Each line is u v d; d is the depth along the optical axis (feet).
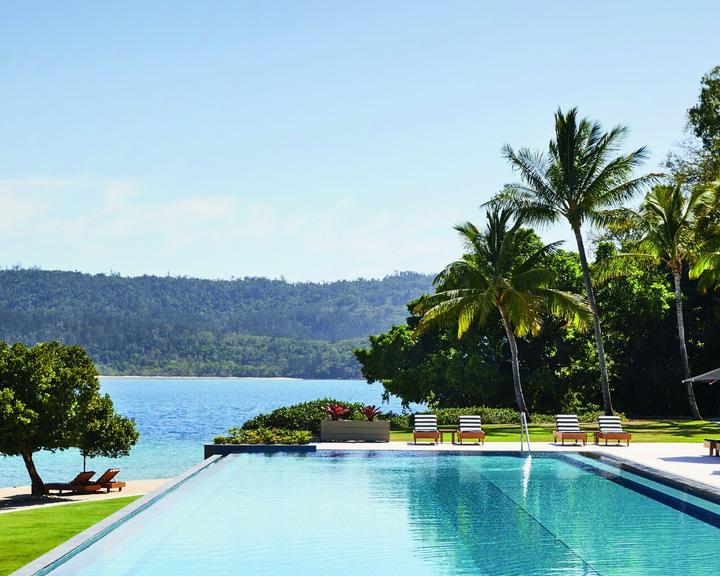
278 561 38.83
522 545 41.52
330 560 39.01
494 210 131.85
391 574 36.37
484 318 131.23
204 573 36.52
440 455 82.12
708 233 147.84
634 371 180.24
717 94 173.37
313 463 76.38
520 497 56.49
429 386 168.35
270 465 74.95
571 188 126.41
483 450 82.43
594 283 153.99
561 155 126.72
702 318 176.35
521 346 173.68
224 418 256.93
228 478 66.13
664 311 173.27
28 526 55.57
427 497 56.59
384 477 66.74
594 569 36.78
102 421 88.89
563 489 59.88
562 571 36.47
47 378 82.48
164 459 131.13
